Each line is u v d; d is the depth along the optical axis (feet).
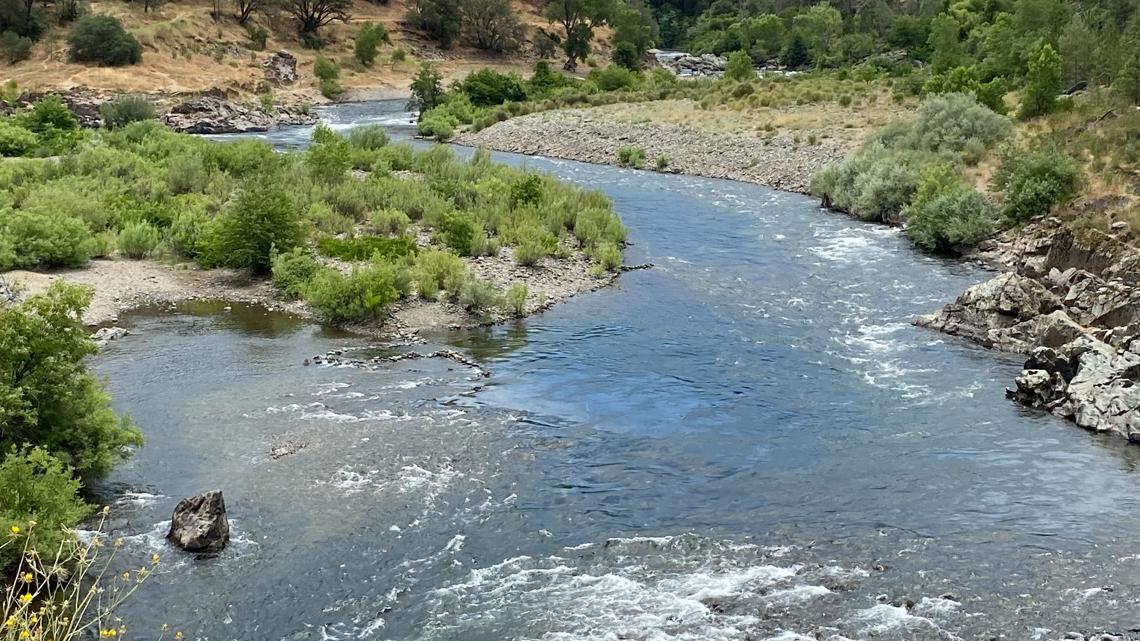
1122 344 85.61
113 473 66.59
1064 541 59.31
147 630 50.01
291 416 76.59
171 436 72.49
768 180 190.70
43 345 63.21
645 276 121.70
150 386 81.92
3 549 51.01
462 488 65.98
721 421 77.87
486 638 49.70
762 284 118.42
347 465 68.64
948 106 179.63
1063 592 53.57
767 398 82.64
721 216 159.12
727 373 88.43
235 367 87.04
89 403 65.36
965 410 79.97
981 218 132.67
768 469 69.51
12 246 111.04
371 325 99.40
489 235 133.59
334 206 140.26
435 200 143.13
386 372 87.04
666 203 169.89
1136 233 111.65
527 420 77.36
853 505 64.18
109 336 93.61
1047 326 92.07
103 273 113.39
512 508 63.41
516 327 100.99
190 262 120.26
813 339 97.96
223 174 161.89
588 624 50.70
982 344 95.96
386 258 116.47
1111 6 311.47
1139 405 75.05
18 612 34.22
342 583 54.70
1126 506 63.82
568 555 57.82
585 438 74.33
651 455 71.61
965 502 64.49
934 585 54.34
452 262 111.65
